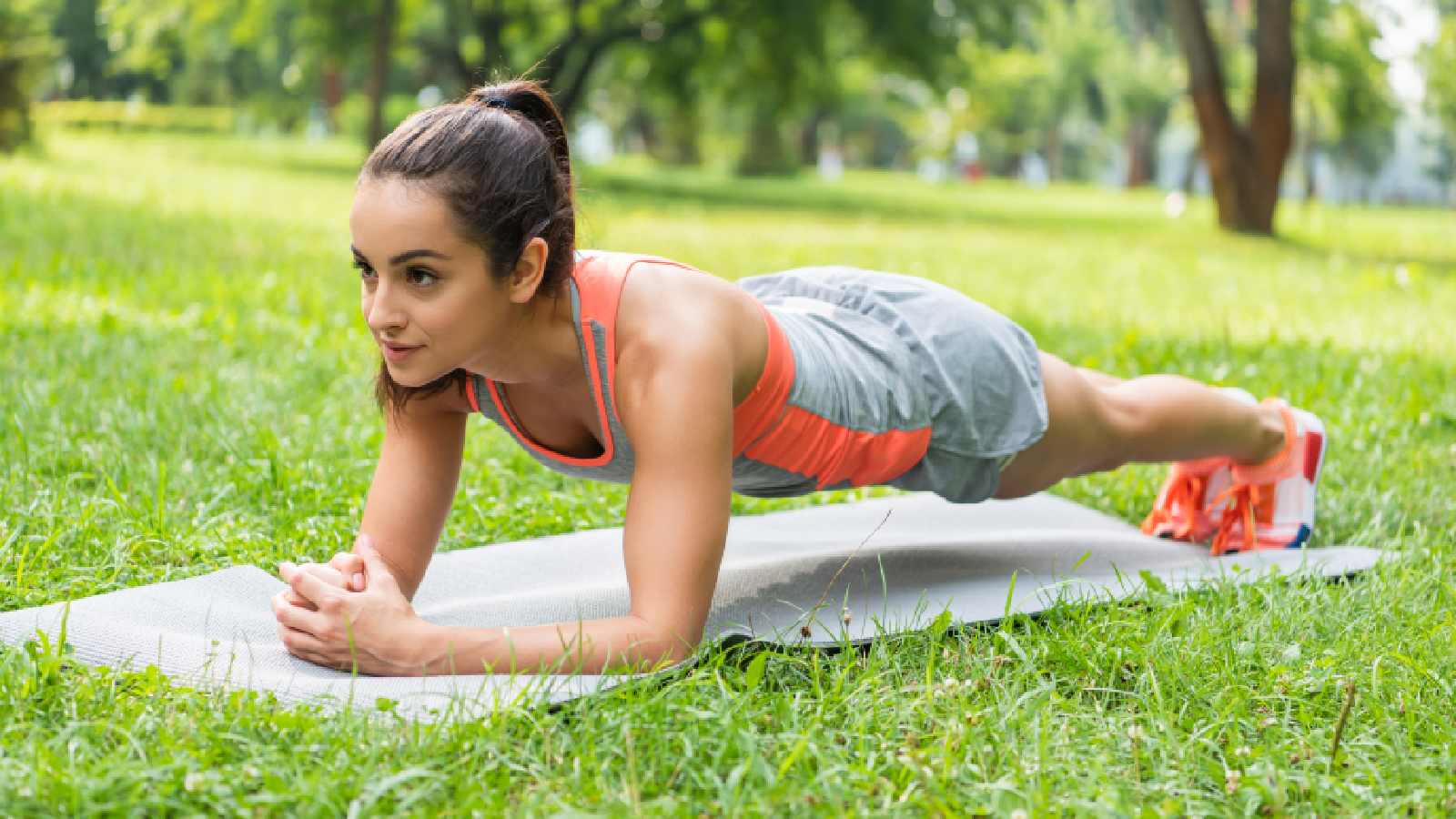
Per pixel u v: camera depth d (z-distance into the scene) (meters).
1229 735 2.28
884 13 26.78
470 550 3.36
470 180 2.24
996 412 3.01
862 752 2.13
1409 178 70.31
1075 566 3.12
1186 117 49.97
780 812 1.97
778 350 2.66
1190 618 2.81
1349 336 7.24
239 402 4.61
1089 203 30.09
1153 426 3.30
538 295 2.41
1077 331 7.18
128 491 3.62
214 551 3.20
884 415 2.87
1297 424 3.58
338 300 7.12
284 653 2.51
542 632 2.40
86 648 2.45
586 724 2.16
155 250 8.77
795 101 29.41
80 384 4.70
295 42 29.69
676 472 2.42
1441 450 4.46
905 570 3.26
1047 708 2.28
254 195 15.09
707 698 2.31
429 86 40.44
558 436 2.70
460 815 1.93
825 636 2.72
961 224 19.31
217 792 1.92
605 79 37.03
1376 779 2.13
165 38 28.48
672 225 15.47
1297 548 3.57
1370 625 2.84
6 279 6.85
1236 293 9.58
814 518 3.93
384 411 2.76
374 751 2.01
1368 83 29.11
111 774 1.93
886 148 72.06
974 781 2.08
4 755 2.05
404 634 2.40
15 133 19.09
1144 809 1.97
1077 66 55.69
